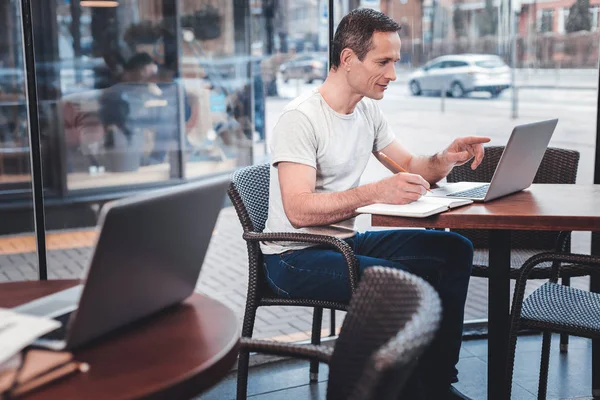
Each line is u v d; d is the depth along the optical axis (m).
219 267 4.36
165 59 5.70
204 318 1.35
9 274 4.43
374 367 0.91
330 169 2.43
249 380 2.92
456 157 2.48
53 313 1.31
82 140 5.68
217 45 5.54
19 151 5.52
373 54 2.37
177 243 1.29
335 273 2.30
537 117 4.32
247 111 5.51
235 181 2.53
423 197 2.27
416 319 1.03
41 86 5.54
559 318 2.11
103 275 1.13
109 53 5.67
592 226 1.99
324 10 4.51
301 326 3.52
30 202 5.48
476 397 2.79
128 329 1.29
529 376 2.96
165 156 5.82
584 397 2.74
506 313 2.27
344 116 2.45
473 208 2.13
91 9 5.59
